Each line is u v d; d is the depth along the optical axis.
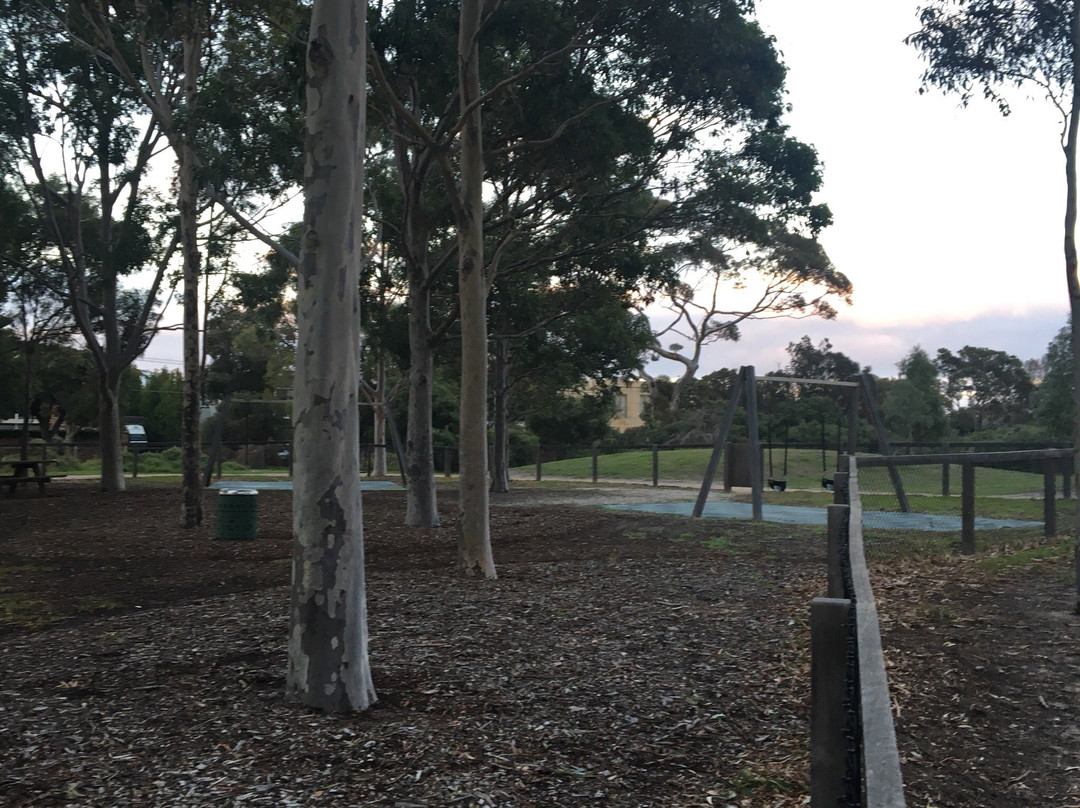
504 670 6.32
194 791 4.22
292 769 4.50
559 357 25.31
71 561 13.03
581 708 5.51
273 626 7.79
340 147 5.71
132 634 7.70
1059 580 8.49
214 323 43.97
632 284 19.14
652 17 12.57
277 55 15.26
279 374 46.94
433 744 4.85
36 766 4.54
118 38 19.80
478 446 10.77
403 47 13.16
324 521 5.53
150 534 15.86
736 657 6.67
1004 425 52.44
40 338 27.86
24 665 6.73
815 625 2.84
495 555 13.38
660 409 55.09
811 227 15.84
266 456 49.88
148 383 58.53
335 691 5.46
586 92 13.65
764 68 13.44
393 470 43.88
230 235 21.52
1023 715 4.96
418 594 9.30
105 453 25.23
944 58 8.96
